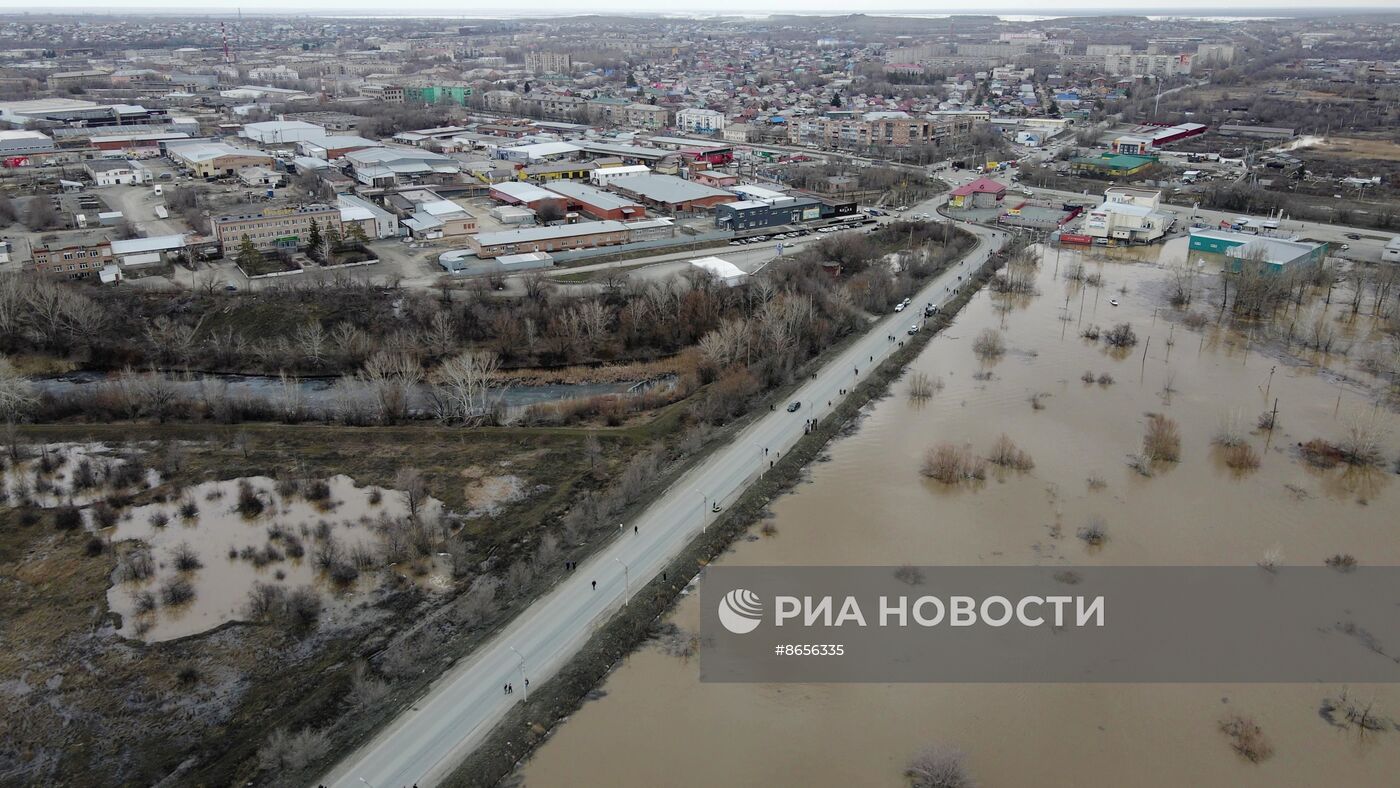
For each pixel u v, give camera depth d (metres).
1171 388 154.00
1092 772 76.44
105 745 79.19
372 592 99.88
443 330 168.12
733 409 142.75
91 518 114.19
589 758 77.56
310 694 84.50
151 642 92.12
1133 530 111.69
